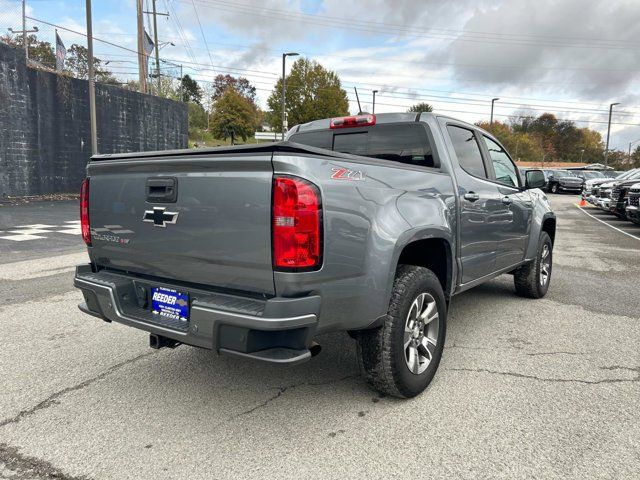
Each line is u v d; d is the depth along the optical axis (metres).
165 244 2.76
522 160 96.81
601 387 3.26
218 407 3.00
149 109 23.50
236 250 2.45
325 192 2.40
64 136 18.47
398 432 2.70
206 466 2.39
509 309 5.21
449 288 3.55
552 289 6.20
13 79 16.19
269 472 2.34
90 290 3.09
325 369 3.60
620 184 15.52
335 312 2.53
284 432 2.71
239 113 54.53
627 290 6.14
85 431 2.72
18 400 3.09
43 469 2.37
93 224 3.25
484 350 3.96
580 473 2.32
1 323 4.61
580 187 32.97
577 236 12.25
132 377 3.45
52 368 3.59
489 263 4.27
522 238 5.00
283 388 3.27
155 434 2.69
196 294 2.67
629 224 15.44
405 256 3.50
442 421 2.82
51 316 4.84
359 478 2.29
